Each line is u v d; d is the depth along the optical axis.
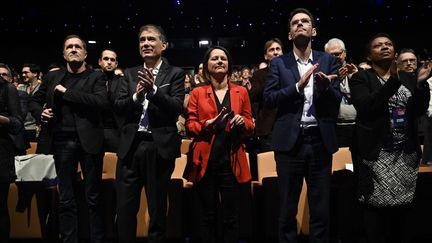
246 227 3.33
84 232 3.34
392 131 2.56
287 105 2.62
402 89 2.61
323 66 2.64
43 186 3.44
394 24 9.45
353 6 9.52
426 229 3.25
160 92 2.57
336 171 3.32
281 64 2.70
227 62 2.96
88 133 3.01
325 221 2.59
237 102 2.89
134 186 2.72
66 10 10.26
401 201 2.54
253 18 10.00
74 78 3.14
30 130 5.07
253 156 4.09
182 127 4.64
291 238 2.62
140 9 10.16
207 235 2.79
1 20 10.30
